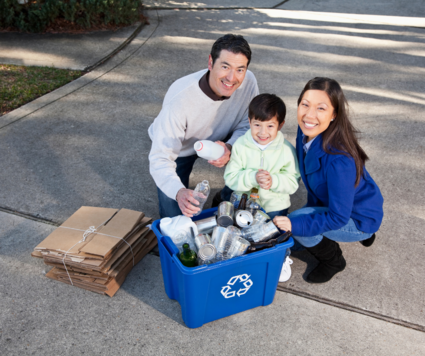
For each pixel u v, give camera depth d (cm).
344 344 190
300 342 191
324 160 188
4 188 290
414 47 569
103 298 212
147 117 386
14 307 205
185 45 541
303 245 214
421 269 234
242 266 179
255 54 528
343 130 183
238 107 235
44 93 415
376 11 736
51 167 314
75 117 380
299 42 575
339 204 185
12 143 340
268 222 193
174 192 194
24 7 541
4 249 241
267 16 684
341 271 232
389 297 216
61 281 219
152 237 244
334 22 666
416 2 794
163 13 657
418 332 197
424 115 400
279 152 215
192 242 189
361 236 209
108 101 409
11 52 488
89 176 306
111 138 353
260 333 195
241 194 228
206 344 188
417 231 262
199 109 216
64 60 481
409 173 317
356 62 518
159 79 454
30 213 269
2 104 390
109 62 485
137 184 301
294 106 407
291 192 221
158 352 184
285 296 216
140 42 539
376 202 199
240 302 199
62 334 192
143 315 203
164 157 211
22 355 181
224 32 595
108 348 186
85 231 218
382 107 413
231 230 185
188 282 170
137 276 227
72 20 549
